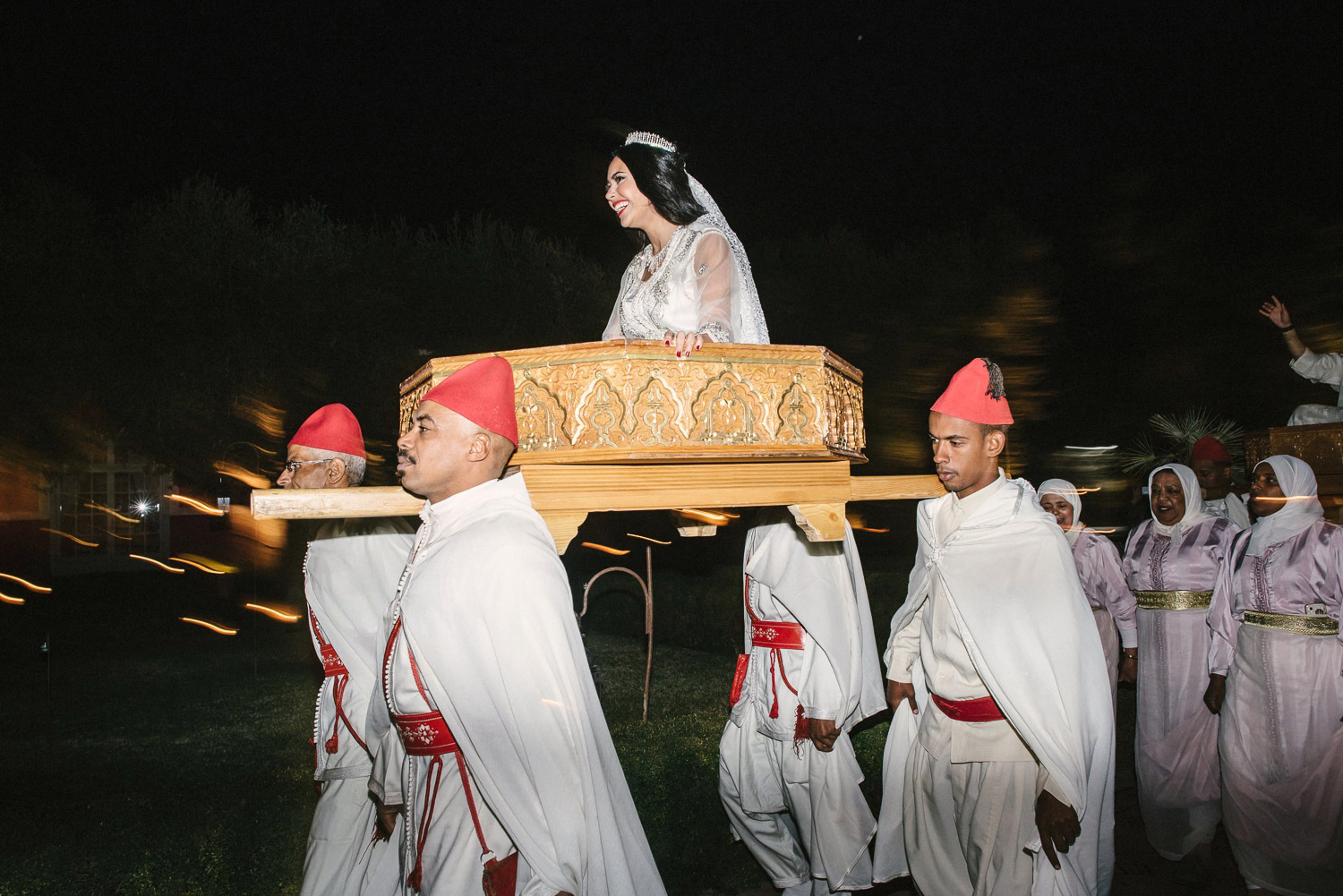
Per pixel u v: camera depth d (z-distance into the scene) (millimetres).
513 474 2342
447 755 2271
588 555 11922
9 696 7812
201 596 14867
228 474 9828
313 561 3053
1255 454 4961
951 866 3148
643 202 2910
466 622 2135
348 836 2918
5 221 9547
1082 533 5051
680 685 6871
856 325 12680
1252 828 4012
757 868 4195
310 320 10305
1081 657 2957
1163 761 4488
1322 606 4012
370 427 10430
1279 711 3998
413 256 11766
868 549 13750
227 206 10594
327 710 3002
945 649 3125
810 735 3410
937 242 13320
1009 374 11875
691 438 2145
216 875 3539
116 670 8906
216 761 5555
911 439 12352
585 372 2150
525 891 2104
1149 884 4348
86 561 17359
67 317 9539
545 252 12875
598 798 2137
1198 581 4578
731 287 2814
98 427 10219
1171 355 11102
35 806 4422
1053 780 2836
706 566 11320
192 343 9875
